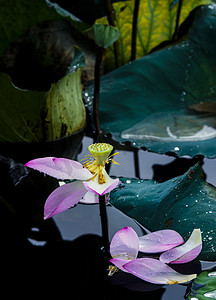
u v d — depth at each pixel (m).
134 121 1.56
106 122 1.57
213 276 1.12
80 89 1.55
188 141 1.47
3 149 1.48
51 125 1.49
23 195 1.29
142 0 1.79
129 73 1.66
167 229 1.20
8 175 1.31
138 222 1.23
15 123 1.47
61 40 1.52
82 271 1.15
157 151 1.45
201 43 1.69
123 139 1.50
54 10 1.58
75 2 2.26
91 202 1.29
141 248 1.16
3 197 1.29
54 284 1.13
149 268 1.11
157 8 1.83
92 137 1.54
